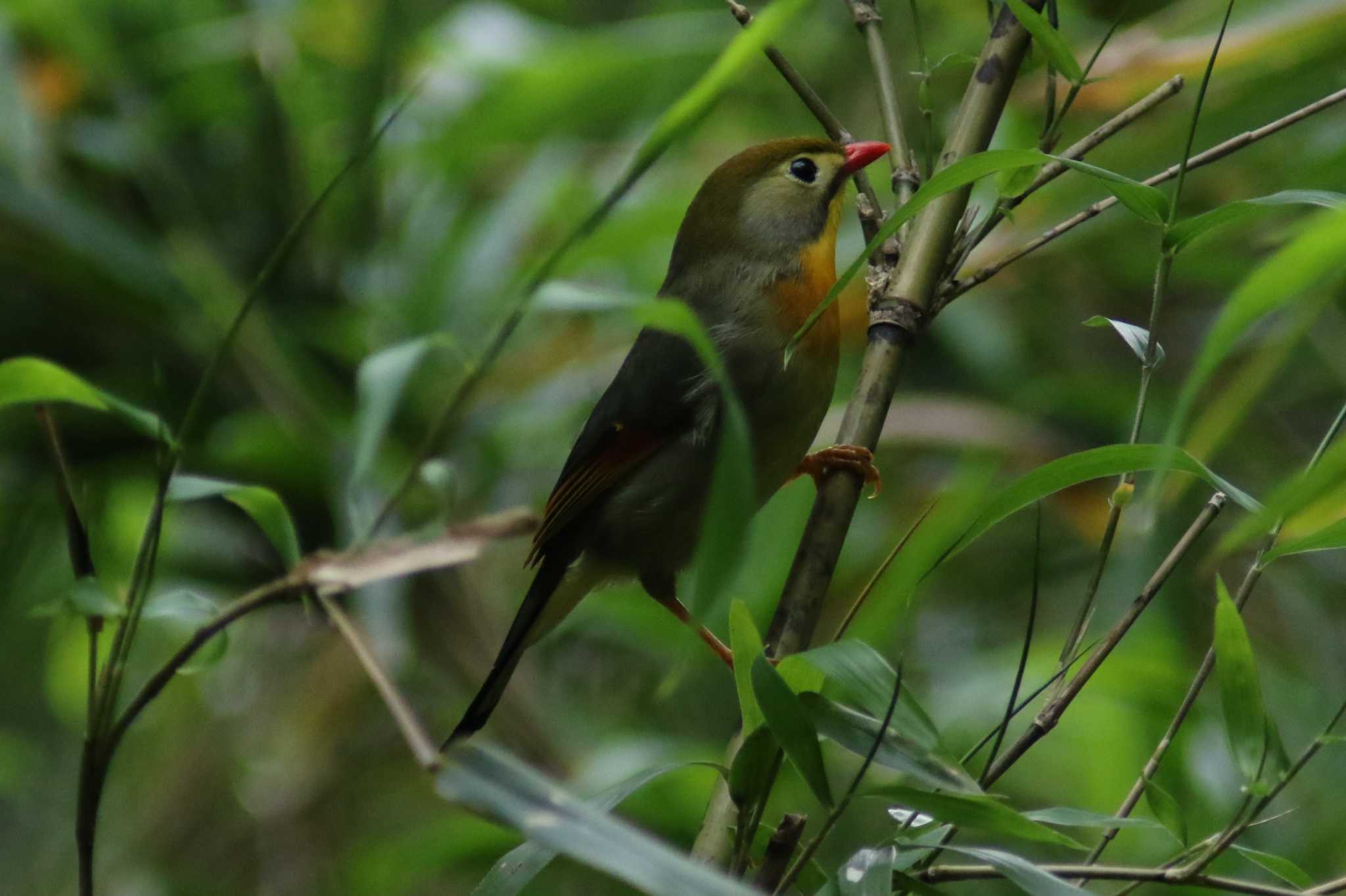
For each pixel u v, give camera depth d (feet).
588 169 34.88
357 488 15.88
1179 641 28.89
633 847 10.48
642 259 34.94
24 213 30.19
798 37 35.65
